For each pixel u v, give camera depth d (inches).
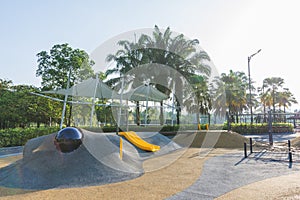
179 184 209.3
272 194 174.4
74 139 251.3
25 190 194.7
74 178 219.3
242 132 920.9
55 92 614.5
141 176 241.9
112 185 207.5
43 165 239.5
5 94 783.7
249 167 286.8
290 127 1046.4
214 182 215.6
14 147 430.6
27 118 810.2
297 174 243.8
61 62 832.9
